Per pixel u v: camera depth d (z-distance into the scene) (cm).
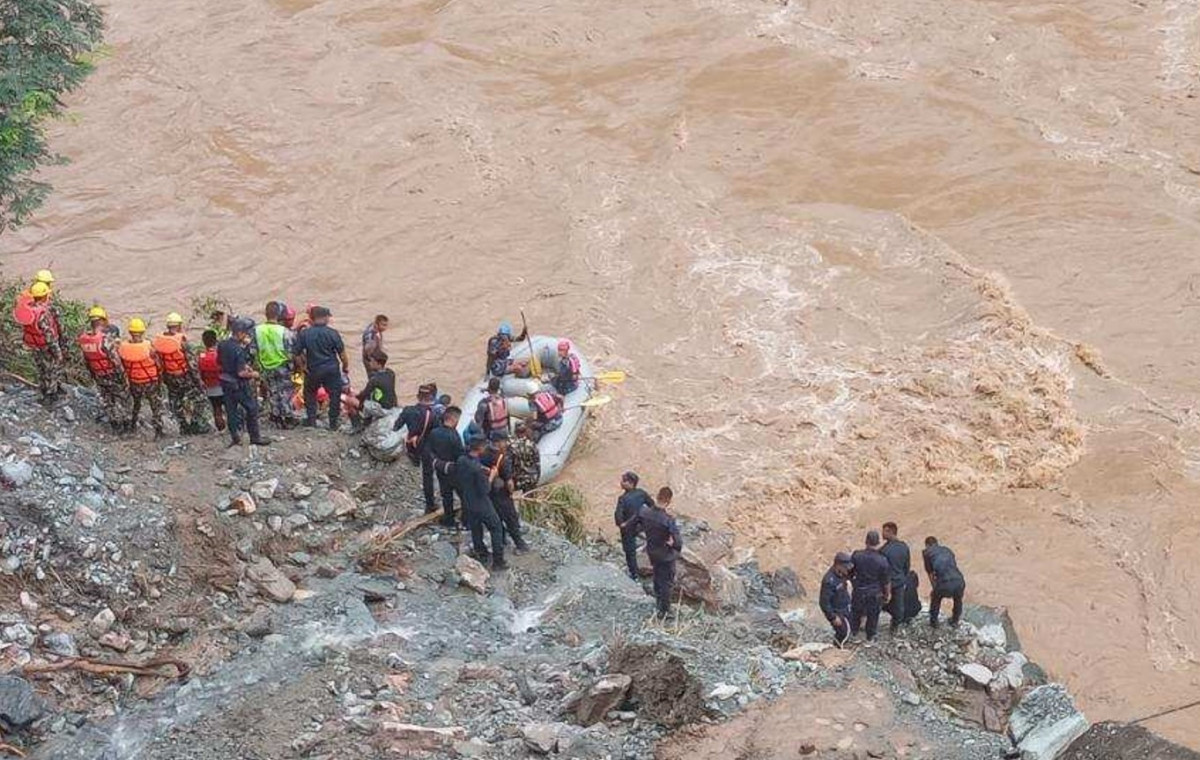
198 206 3306
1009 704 1570
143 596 1562
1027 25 3872
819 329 2805
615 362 2722
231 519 1681
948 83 3625
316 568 1684
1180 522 2242
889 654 1667
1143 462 2391
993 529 2256
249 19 4094
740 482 2370
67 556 1557
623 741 1393
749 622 1750
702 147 3441
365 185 3359
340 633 1567
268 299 2980
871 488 2361
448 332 2855
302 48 3931
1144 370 2644
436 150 3475
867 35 3869
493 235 3156
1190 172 3244
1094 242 3027
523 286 2984
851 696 1491
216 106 3672
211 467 1752
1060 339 2727
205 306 2447
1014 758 1412
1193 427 2478
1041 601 2080
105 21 4094
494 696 1480
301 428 1914
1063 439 2450
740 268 3005
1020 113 3491
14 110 2131
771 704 1470
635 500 1789
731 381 2658
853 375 2656
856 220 3148
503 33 3962
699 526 2205
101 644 1498
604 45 3897
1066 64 3684
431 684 1496
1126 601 2081
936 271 2950
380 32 3997
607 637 1644
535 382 2338
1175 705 1869
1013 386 2581
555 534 1934
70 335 2025
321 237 3189
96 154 3506
